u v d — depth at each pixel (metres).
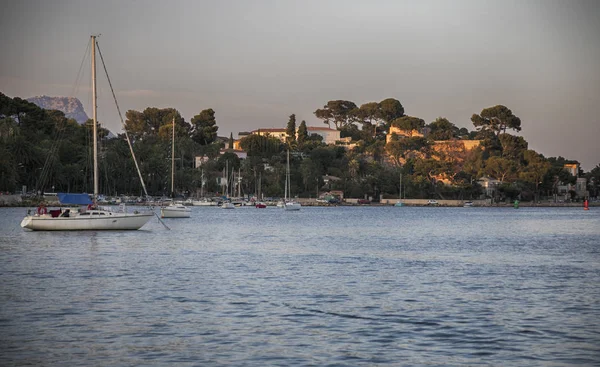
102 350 25.70
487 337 28.17
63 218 79.31
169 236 81.00
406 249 68.94
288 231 99.69
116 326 29.36
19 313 31.81
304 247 69.81
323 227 112.62
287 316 31.77
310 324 30.17
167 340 27.17
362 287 40.66
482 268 51.62
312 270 48.78
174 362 24.30
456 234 97.56
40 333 28.09
